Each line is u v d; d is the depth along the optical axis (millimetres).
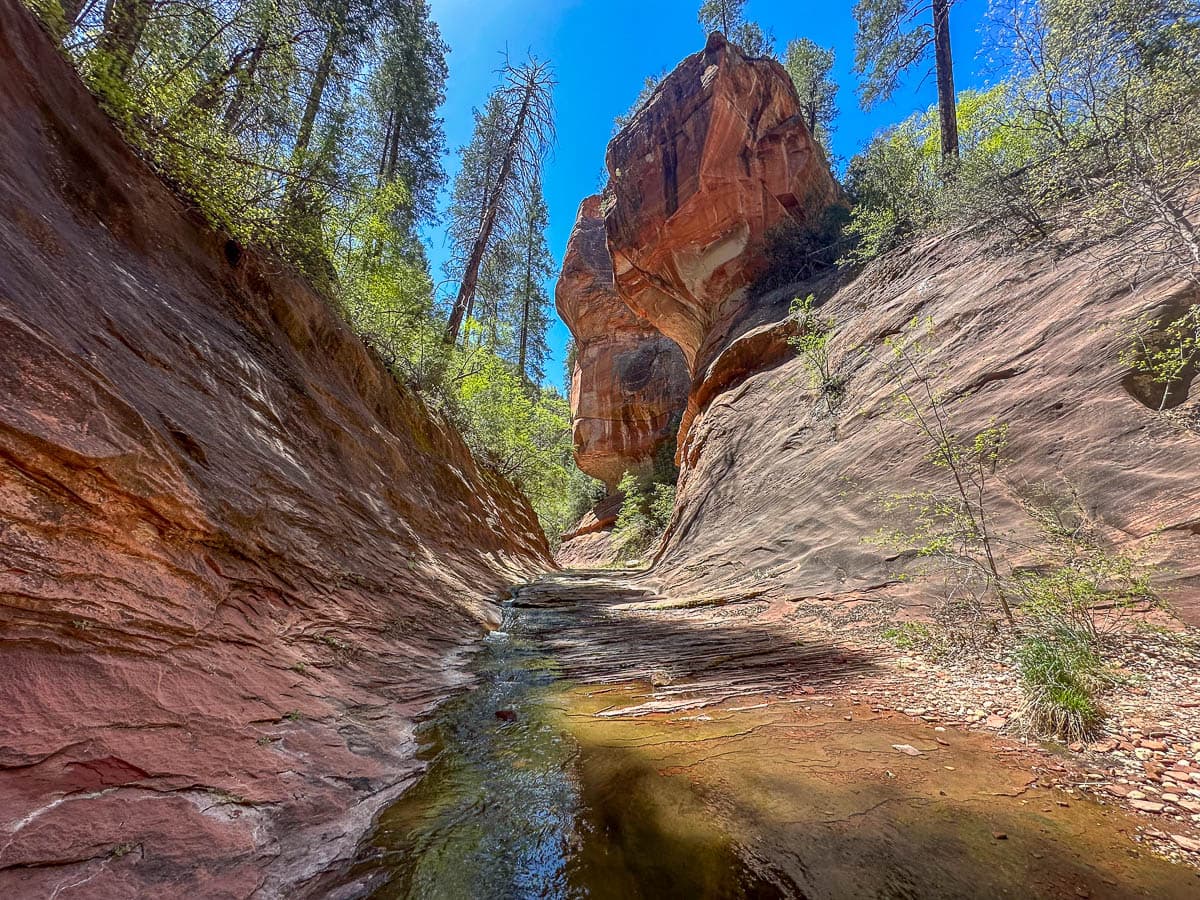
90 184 4723
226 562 3330
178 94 5840
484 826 2383
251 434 4750
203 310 5531
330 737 2949
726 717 3666
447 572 8281
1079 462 5160
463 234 21938
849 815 2324
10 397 2285
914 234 12406
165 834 1851
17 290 2773
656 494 26844
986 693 3709
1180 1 5195
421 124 17781
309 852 2107
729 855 2084
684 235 19469
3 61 4164
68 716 1918
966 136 11281
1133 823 2172
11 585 1979
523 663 5469
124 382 3227
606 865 2074
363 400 9328
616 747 3232
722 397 15344
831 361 11430
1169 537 4156
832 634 5629
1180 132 4879
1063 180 6508
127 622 2395
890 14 15250
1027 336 6957
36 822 1596
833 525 7863
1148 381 5168
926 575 5828
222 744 2377
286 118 7758
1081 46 5762
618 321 34062
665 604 8867
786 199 18484
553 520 35781
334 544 5031
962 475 6156
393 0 12148
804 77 24594
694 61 19156
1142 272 5820
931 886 1831
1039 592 4141
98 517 2488
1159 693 3189
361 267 10898
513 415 20953
